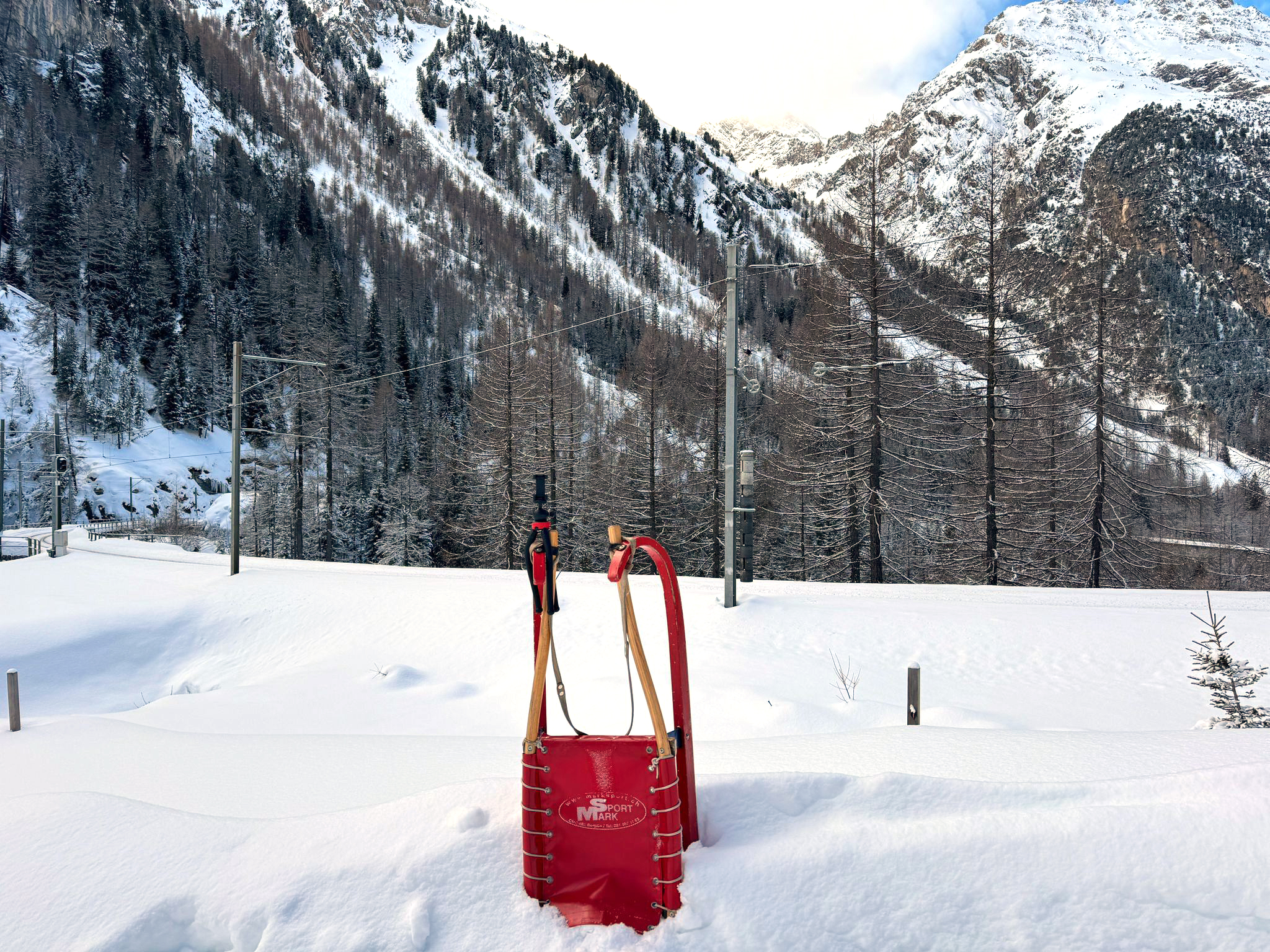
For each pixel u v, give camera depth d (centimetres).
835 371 2847
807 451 3388
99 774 563
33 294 11400
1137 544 2897
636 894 283
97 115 16550
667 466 4209
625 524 4181
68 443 8506
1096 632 1552
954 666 1455
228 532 7369
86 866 307
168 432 10112
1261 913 260
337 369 5894
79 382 9719
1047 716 1181
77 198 13338
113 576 2823
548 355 4244
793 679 1392
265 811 429
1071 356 2780
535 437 4172
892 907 273
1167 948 255
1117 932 260
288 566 2961
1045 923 265
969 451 3041
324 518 5369
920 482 3216
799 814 322
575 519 4222
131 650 2088
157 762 583
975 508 2995
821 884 282
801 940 266
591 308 18538
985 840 293
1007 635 1563
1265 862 274
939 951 262
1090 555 2839
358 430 6041
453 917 280
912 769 399
